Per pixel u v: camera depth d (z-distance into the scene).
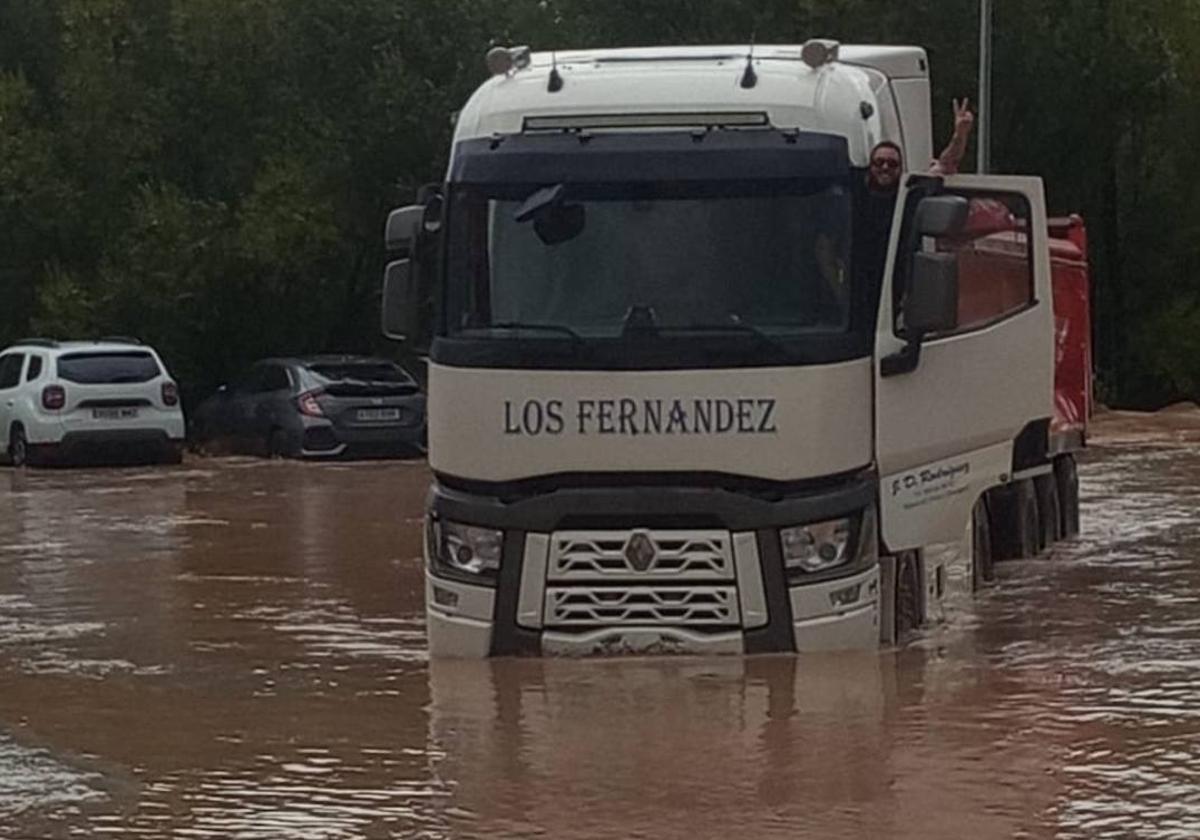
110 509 22.59
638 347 11.64
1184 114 42.88
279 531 20.17
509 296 11.88
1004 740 9.76
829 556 11.70
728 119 11.83
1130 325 44.03
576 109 11.95
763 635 11.73
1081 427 19.12
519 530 11.87
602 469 11.70
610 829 8.26
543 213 11.85
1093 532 19.44
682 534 11.70
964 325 12.87
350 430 29.77
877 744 9.72
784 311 11.70
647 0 39.69
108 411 29.06
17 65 37.22
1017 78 40.31
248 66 35.69
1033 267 13.99
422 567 17.30
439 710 10.74
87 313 34.56
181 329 35.41
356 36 35.50
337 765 9.53
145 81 35.84
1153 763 9.23
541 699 10.91
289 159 35.16
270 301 36.06
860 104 11.92
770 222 11.73
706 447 11.61
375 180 35.78
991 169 40.44
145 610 14.95
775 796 8.74
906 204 12.11
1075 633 13.09
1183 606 14.34
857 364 11.71
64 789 9.17
